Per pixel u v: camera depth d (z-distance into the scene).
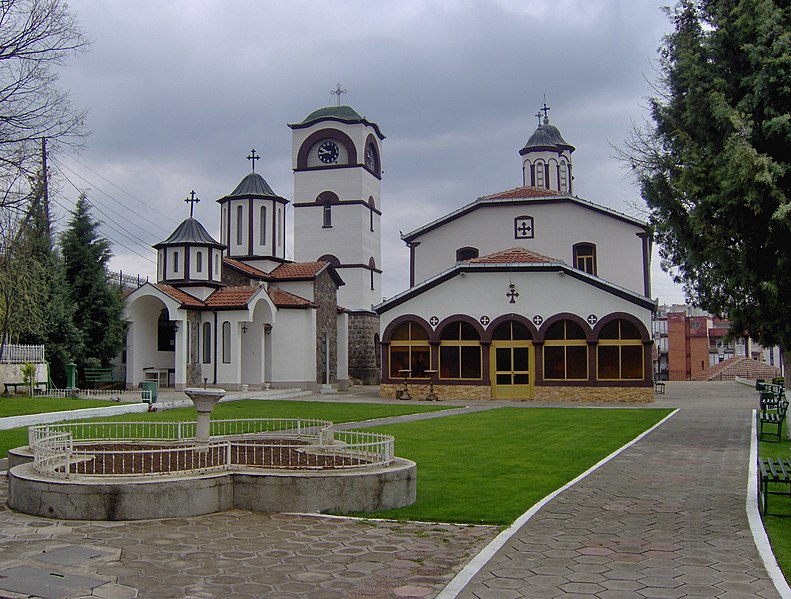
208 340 40.41
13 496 11.67
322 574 8.48
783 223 15.96
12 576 8.25
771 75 16.23
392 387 38.97
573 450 18.36
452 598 7.50
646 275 43.91
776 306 17.30
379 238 60.12
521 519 10.96
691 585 7.88
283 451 14.52
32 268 33.00
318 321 45.66
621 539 9.80
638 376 36.41
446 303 38.66
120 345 43.03
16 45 23.97
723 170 16.59
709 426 23.97
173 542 9.76
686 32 18.62
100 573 8.42
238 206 48.97
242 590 7.91
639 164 20.02
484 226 45.16
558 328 37.50
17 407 26.25
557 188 59.38
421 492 13.12
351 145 56.19
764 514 11.23
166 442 15.72
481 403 35.47
